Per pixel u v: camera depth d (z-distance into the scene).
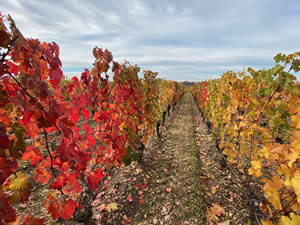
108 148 2.32
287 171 1.25
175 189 2.66
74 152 1.30
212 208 2.27
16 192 0.94
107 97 2.29
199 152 4.15
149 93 4.28
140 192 2.56
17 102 0.88
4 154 0.77
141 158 3.41
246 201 2.37
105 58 1.95
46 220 1.98
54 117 1.06
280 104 1.86
